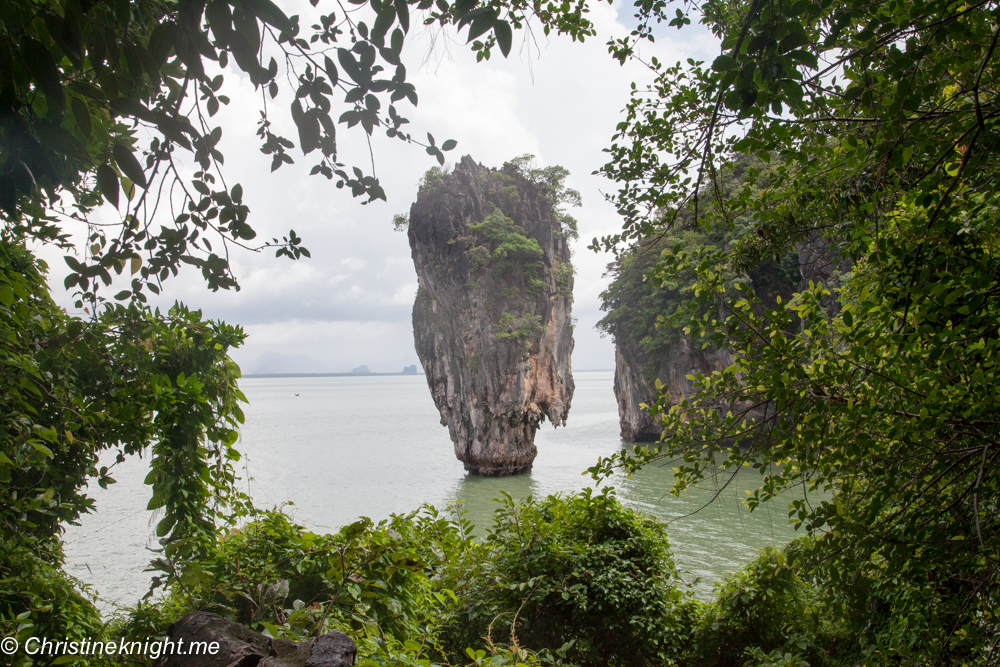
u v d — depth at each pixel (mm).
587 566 6723
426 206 57188
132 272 2232
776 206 4590
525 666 3553
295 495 38250
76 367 4922
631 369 67250
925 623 4074
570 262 66188
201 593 4289
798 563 6707
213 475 5570
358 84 1852
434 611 5484
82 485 5332
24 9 1471
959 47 2588
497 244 54469
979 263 2955
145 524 21828
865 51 2488
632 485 36656
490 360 51031
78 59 1455
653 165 4434
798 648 6309
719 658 6879
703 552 19844
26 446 3998
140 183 1662
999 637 3436
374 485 43125
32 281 4918
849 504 4172
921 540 3398
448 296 55312
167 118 1618
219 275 2301
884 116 2680
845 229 4410
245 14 1536
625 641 6527
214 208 2170
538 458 61062
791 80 2049
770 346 3850
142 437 5285
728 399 4117
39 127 1541
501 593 6562
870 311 3596
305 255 2375
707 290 4082
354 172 2287
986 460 3189
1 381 3695
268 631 2848
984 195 3203
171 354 5562
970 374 3295
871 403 3543
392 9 1727
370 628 3320
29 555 4316
